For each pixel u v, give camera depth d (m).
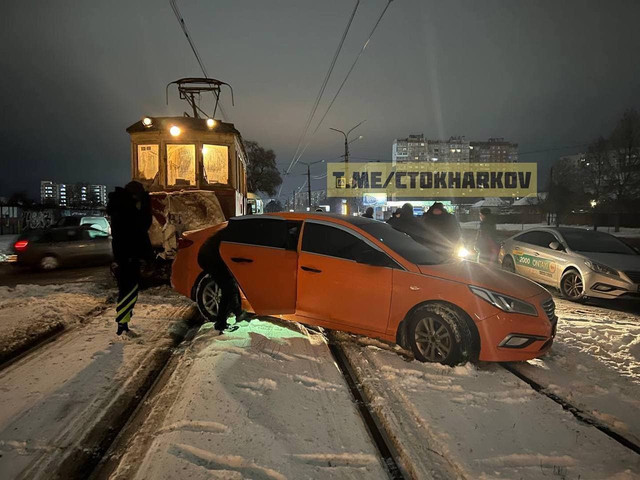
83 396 3.73
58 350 4.85
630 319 6.85
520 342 4.39
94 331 5.58
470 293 4.45
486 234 9.66
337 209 67.88
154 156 10.01
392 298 4.74
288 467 2.76
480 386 4.05
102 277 10.52
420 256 5.09
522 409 3.63
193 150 10.02
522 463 2.90
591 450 3.07
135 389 3.89
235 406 3.46
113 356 4.66
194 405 3.44
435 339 4.57
